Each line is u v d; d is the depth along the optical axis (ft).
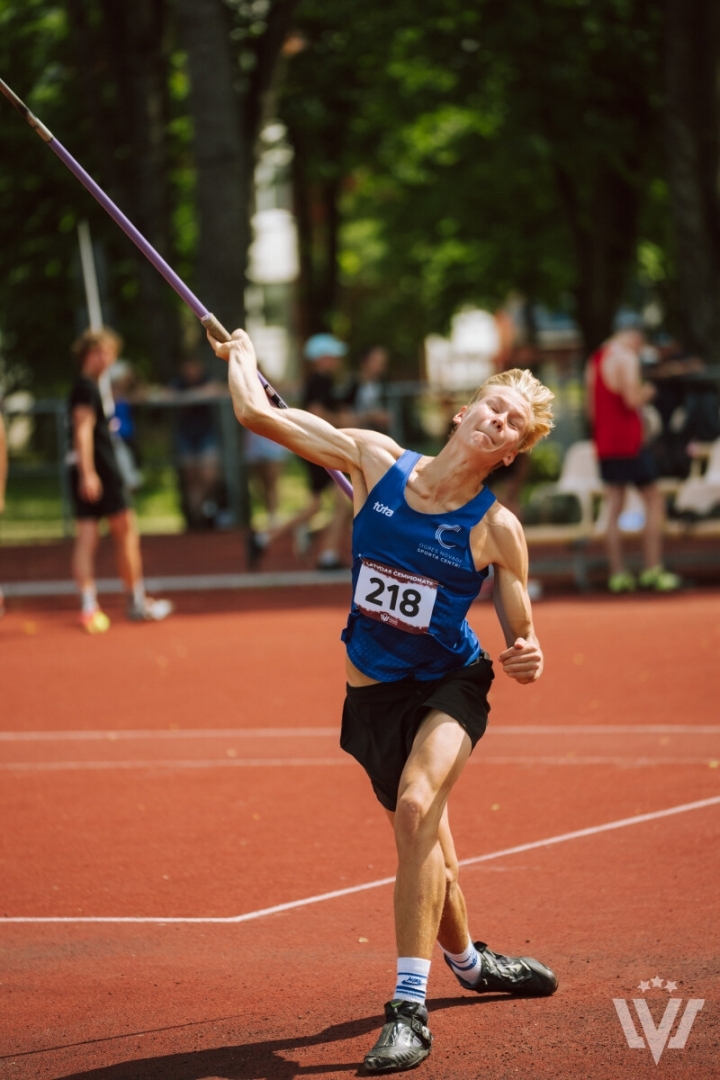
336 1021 45.88
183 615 139.44
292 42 252.42
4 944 53.93
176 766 81.15
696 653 108.27
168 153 223.30
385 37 235.40
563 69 221.66
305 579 157.79
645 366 154.51
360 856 63.52
